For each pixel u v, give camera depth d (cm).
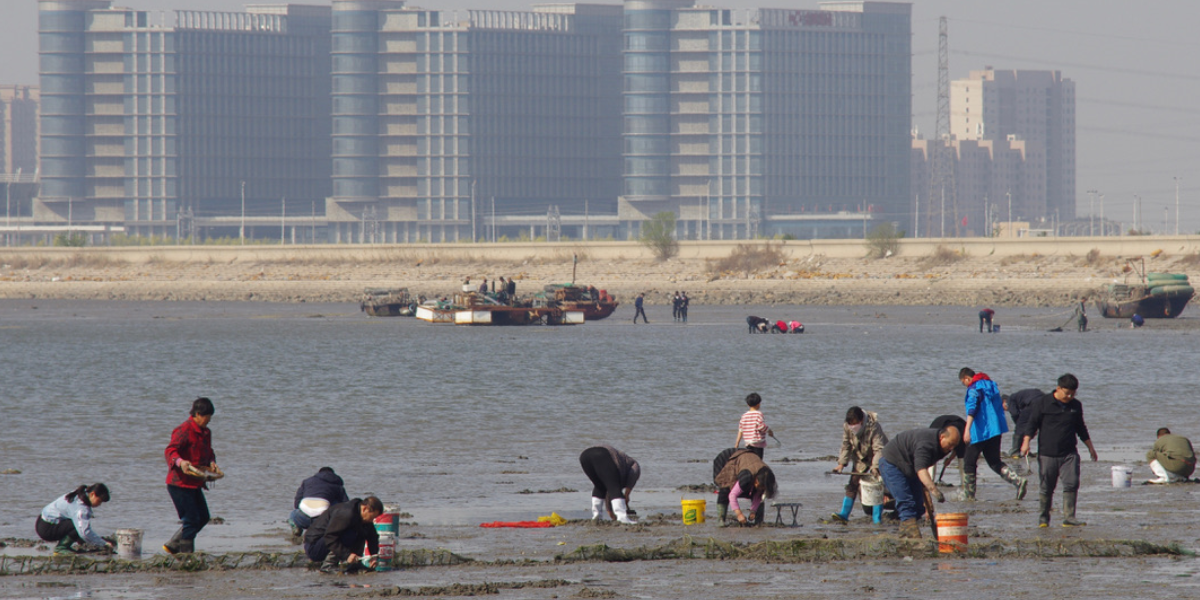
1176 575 5778
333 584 5891
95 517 7944
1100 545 6388
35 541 7050
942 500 6638
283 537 7181
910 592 5494
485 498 8669
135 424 13762
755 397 7856
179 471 6419
